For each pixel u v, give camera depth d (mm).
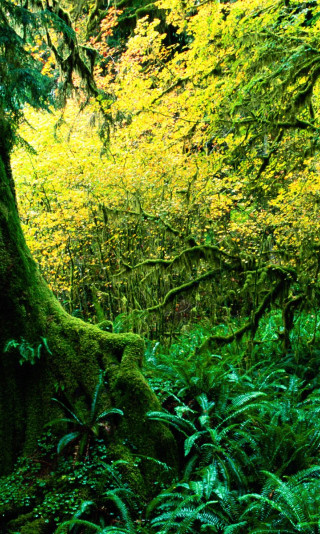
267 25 7008
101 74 11461
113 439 3562
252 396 3764
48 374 3875
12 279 3848
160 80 9398
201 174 8438
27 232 8852
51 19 5039
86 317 9773
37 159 9047
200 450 3600
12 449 3674
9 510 3125
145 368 4727
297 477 2914
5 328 3805
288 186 7609
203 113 7988
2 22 4492
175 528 2906
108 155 8945
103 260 9586
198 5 7945
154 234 8977
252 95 6715
